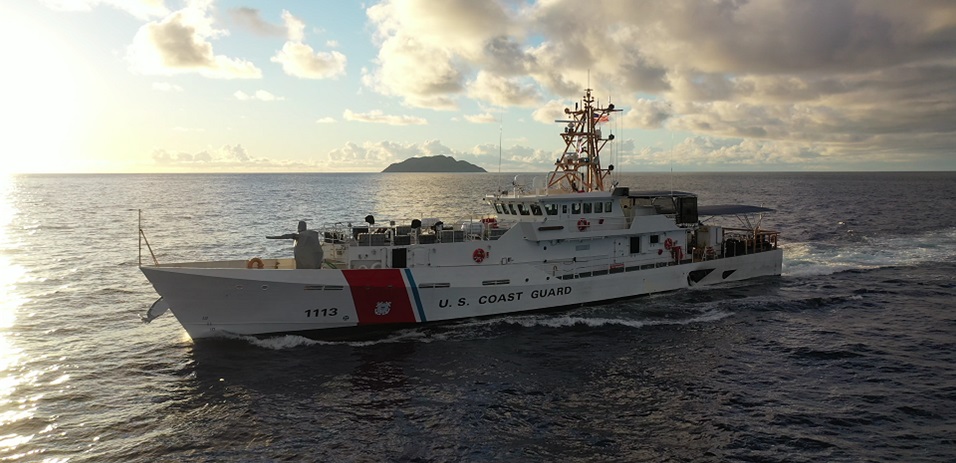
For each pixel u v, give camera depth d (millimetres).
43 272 38594
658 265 31625
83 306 29234
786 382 19438
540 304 27531
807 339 23781
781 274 36906
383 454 14961
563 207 28453
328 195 151500
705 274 33156
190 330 22875
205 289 22203
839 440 15461
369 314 24375
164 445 15359
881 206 92438
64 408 17469
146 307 29047
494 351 22672
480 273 26016
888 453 14734
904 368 20391
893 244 49656
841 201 106875
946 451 14758
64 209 99062
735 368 20781
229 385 19250
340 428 16359
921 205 94125
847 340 23500
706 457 14789
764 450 15047
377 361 21531
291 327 23703
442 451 15109
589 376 20203
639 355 22266
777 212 80312
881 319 26562
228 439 15711
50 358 21625
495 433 16094
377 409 17594
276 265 26094
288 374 20219
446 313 25672
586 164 31047
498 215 30641
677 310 28422
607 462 14609
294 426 16469
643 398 18344
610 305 29234
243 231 64562
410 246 25391
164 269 21531
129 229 66125
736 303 29688
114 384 19281
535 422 16766
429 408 17672
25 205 110688
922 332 24469
